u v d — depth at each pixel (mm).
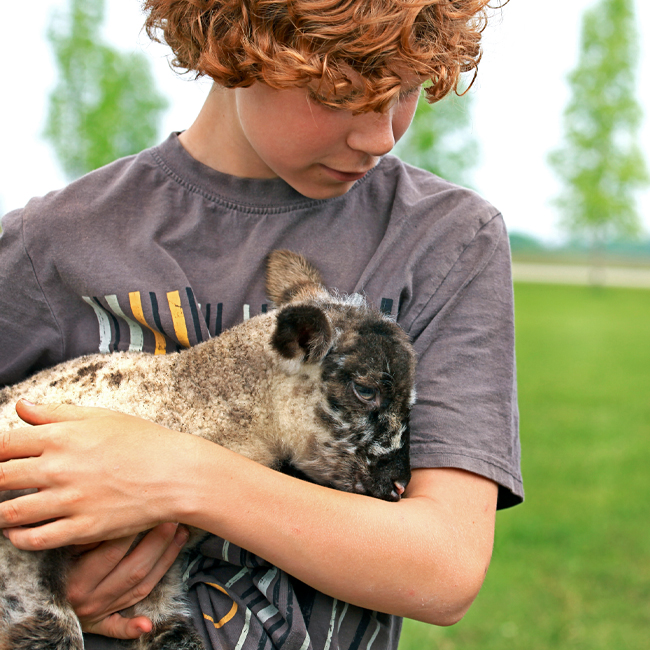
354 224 2830
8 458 2191
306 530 2127
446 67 2406
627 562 6215
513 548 6488
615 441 10102
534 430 10664
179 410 2684
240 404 2744
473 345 2600
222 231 2801
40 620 2346
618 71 44312
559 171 46375
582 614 5379
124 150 27719
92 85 27141
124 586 2357
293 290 2748
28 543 2076
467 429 2465
